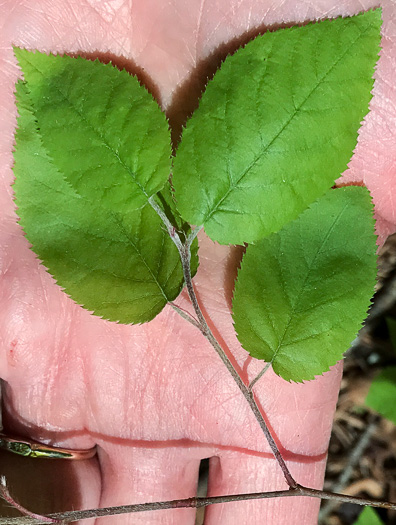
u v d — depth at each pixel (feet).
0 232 0.34
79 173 0.24
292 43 0.24
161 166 0.24
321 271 0.27
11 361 0.36
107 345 0.37
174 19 0.31
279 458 0.28
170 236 0.25
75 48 0.32
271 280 0.27
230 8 0.31
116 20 0.31
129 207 0.24
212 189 0.24
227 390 0.37
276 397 0.37
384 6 0.30
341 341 0.28
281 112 0.24
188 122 0.24
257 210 0.25
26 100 0.28
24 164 0.28
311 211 0.27
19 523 0.27
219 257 0.35
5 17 0.30
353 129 0.25
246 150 0.24
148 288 0.27
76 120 0.24
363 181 0.36
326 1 0.30
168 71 0.32
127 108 0.24
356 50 0.24
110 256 0.27
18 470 0.37
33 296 0.35
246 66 0.24
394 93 0.32
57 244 0.27
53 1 0.30
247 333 0.28
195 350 0.37
